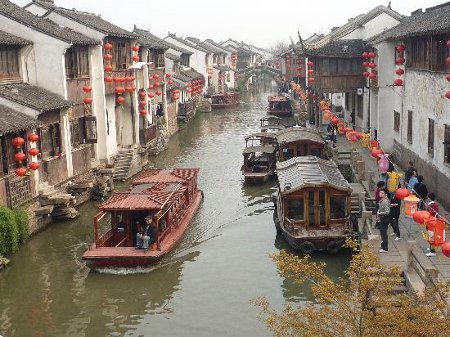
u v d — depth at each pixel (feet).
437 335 29.68
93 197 92.94
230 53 352.69
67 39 86.22
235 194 98.02
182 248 71.00
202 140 158.71
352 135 96.07
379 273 34.01
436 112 73.61
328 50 121.29
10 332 51.55
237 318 53.26
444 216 65.67
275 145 119.44
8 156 70.08
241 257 68.39
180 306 56.18
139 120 133.08
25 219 70.44
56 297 58.44
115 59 111.04
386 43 102.78
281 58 310.04
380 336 30.76
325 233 67.36
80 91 95.61
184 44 264.72
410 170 69.97
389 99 104.22
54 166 81.51
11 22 85.97
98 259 63.26
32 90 83.71
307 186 68.08
